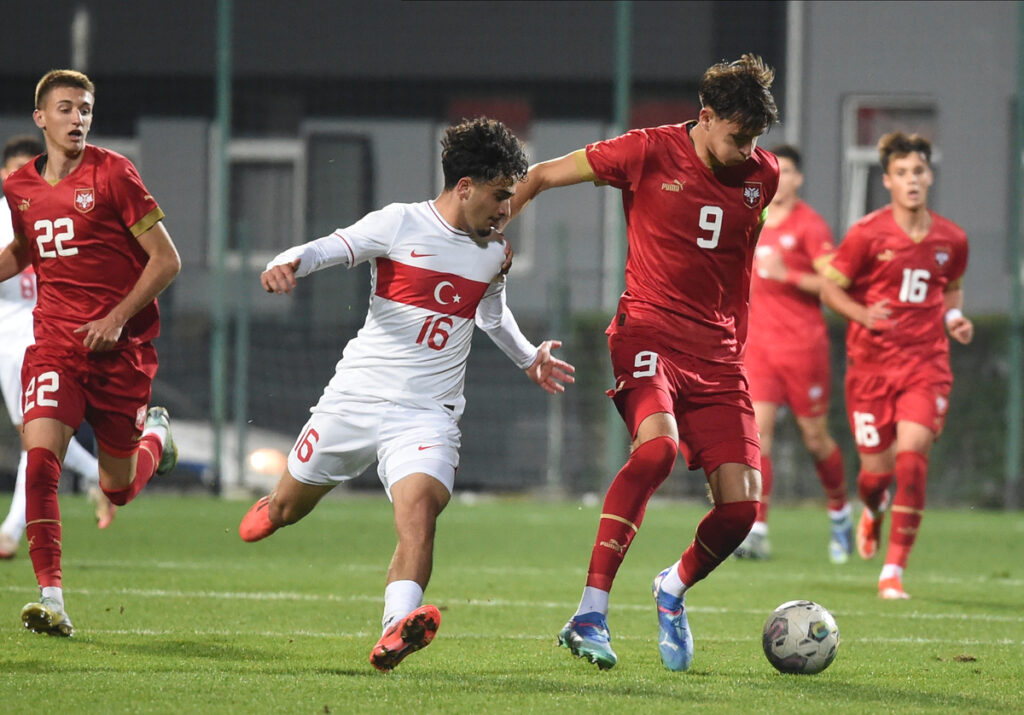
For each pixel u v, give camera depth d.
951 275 31.28
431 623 16.28
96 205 21.39
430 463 17.94
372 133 71.25
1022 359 55.84
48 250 21.59
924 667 19.61
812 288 37.16
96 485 35.72
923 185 30.88
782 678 18.17
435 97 71.12
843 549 38.06
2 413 58.44
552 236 64.44
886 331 30.97
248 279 55.50
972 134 69.88
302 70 71.25
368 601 26.47
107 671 17.31
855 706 15.93
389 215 18.41
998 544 43.31
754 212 20.00
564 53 70.44
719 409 19.72
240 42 71.38
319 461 18.67
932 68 69.81
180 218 71.44
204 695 15.55
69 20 72.06
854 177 70.06
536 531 44.31
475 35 70.88
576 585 30.33
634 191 20.09
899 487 29.61
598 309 60.66
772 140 70.00
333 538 41.12
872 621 25.27
